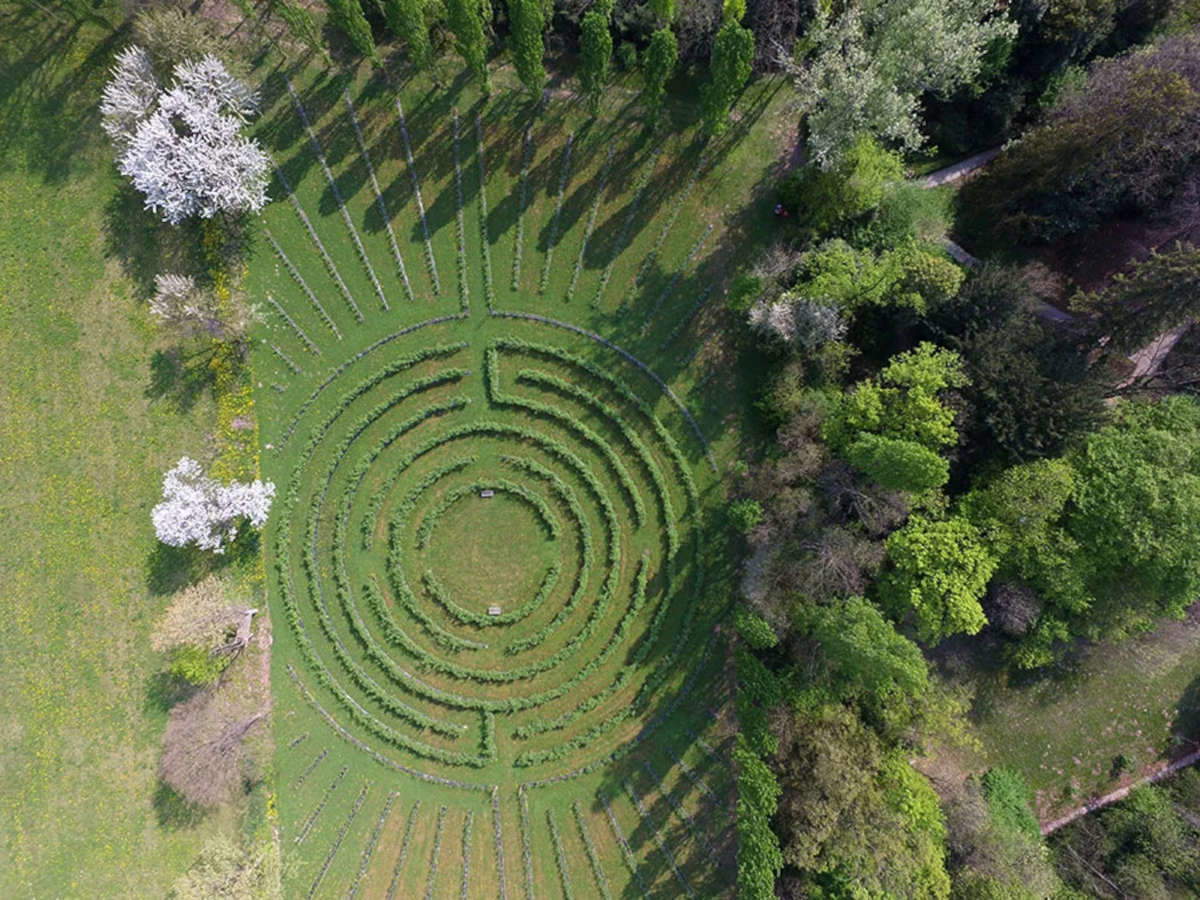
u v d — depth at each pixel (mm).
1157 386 38875
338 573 41781
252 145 38844
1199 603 39844
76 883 40594
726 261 42562
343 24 37562
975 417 36125
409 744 41844
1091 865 42000
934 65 35656
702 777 41875
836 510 37406
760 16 40156
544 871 41844
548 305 42750
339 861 41469
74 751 40875
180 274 41469
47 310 41219
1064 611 38375
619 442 42750
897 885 35531
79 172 41344
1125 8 39312
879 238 40062
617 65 42469
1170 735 43656
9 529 41062
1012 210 41000
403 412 42531
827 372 38938
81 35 41531
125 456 41375
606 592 42219
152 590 41281
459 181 42438
